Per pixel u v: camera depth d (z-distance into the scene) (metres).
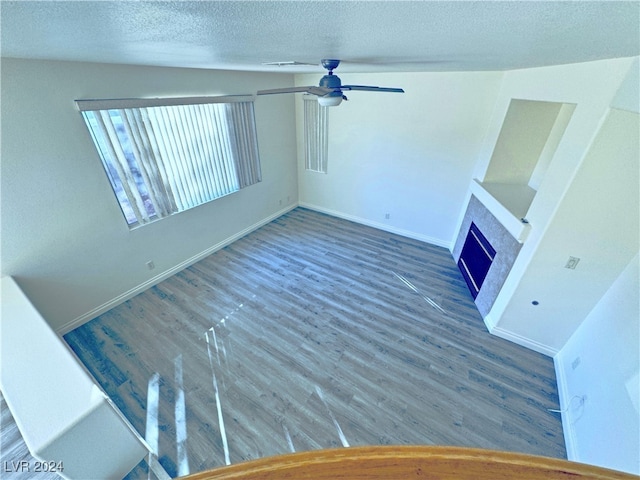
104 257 3.21
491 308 3.22
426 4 0.58
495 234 3.24
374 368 2.76
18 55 1.89
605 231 2.19
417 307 3.54
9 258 2.56
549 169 2.43
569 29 0.81
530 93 2.78
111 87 2.79
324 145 5.27
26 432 1.60
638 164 1.92
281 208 5.80
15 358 2.03
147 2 0.57
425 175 4.51
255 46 1.29
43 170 2.58
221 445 2.16
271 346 2.97
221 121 4.00
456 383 2.63
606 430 1.81
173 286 3.81
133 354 2.85
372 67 2.78
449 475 0.39
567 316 2.64
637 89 1.63
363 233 5.27
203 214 4.23
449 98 3.85
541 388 2.60
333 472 0.40
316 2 0.58
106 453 1.83
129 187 3.22
